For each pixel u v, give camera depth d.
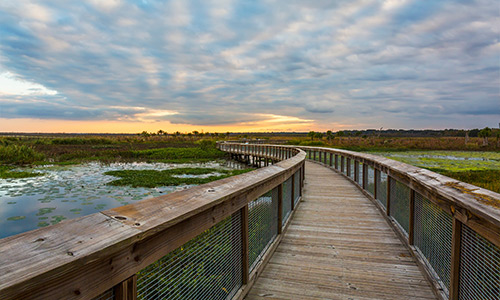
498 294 1.43
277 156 16.78
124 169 18.02
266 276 2.73
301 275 2.75
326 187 7.55
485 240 1.54
